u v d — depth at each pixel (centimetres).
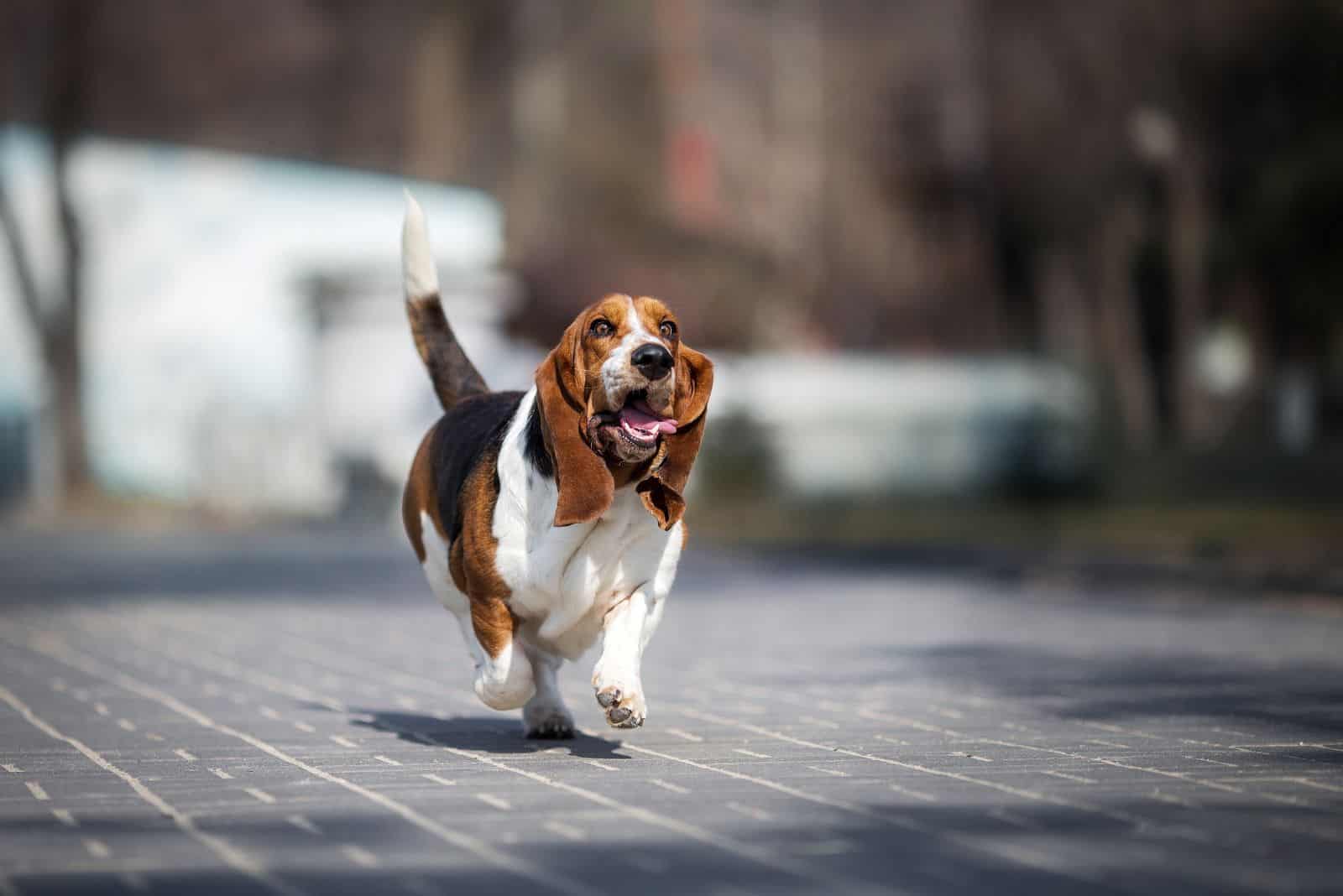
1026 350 3178
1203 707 764
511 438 607
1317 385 2655
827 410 2512
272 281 3312
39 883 413
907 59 3409
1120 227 2841
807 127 3734
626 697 587
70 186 3153
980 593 1530
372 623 1235
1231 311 2712
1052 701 789
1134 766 588
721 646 1066
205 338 3288
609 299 575
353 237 3353
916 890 407
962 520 2325
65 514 2980
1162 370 2870
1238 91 2564
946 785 546
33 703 783
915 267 3447
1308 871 425
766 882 414
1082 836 466
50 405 3120
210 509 3020
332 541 2383
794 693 821
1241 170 2609
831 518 2436
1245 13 2483
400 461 2597
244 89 3634
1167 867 429
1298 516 2120
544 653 650
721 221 3847
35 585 1603
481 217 3494
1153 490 2420
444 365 722
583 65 4062
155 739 664
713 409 2556
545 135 4022
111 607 1370
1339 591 1405
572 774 571
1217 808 505
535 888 409
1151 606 1388
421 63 3959
